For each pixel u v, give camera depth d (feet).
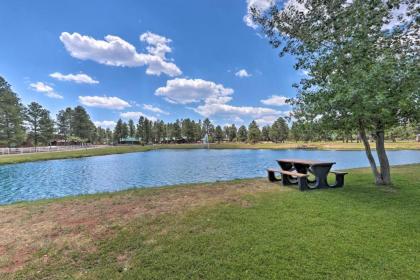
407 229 11.97
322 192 20.03
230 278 8.44
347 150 136.36
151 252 10.37
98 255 10.36
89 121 226.99
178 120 286.66
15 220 14.97
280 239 11.16
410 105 16.22
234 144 239.91
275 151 146.72
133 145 247.50
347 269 8.75
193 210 15.87
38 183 43.88
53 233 12.79
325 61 20.15
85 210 16.80
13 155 94.22
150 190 23.06
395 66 15.85
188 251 10.36
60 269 9.41
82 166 71.46
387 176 22.30
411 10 19.01
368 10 18.80
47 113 170.30
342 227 12.34
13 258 10.30
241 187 23.34
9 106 123.34
